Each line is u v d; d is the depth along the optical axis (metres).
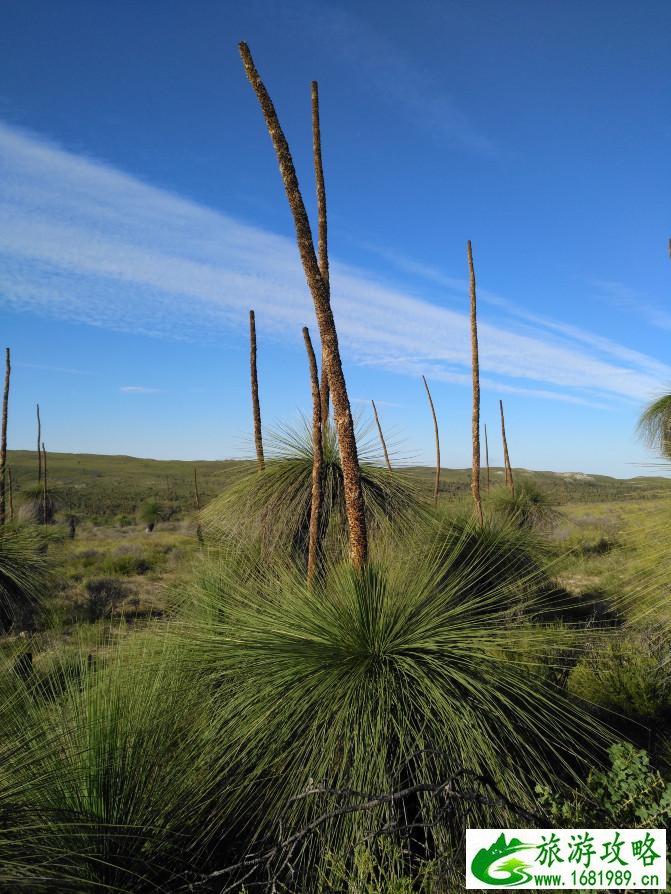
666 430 7.43
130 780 2.71
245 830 2.92
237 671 3.23
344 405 3.64
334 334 3.64
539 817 2.26
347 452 3.65
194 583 4.97
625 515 3.72
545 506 12.31
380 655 3.19
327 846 2.60
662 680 4.36
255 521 5.84
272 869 2.64
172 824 2.69
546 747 3.15
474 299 8.02
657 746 3.94
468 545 6.35
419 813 2.61
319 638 3.32
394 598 3.49
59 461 105.56
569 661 4.84
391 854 2.44
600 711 4.33
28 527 10.77
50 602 9.55
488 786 2.26
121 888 2.27
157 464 111.25
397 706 2.83
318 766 2.76
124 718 2.96
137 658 3.65
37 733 2.62
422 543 5.52
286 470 5.94
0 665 3.14
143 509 33.66
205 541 6.28
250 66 3.55
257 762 3.01
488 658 3.17
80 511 43.88
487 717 2.92
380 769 2.64
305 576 4.59
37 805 2.39
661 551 3.42
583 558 9.91
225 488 6.38
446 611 3.53
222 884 2.61
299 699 3.01
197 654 3.43
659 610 3.56
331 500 5.62
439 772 2.68
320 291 3.62
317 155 4.71
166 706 3.15
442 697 2.86
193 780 2.89
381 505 5.88
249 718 3.01
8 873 1.97
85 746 2.75
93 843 2.47
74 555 17.39
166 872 2.59
